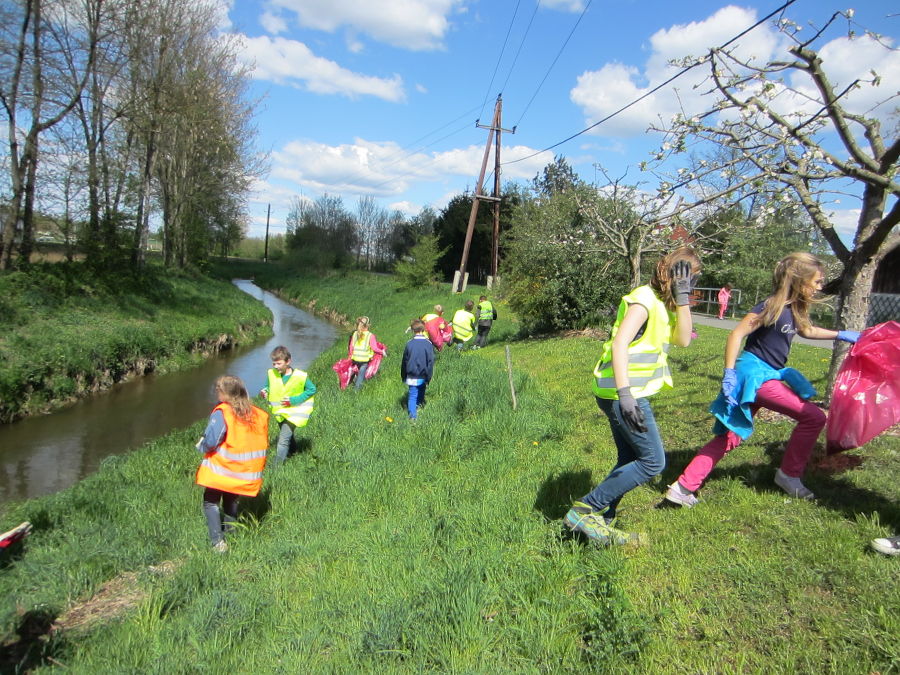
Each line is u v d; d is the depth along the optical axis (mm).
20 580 4637
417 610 3479
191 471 7617
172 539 5332
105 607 4289
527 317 17047
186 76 25375
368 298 38219
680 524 3996
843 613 2914
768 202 6035
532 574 3605
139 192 24516
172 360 18156
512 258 23625
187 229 36000
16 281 17125
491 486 5457
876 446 4625
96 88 20766
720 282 23781
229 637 3592
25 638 3922
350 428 8227
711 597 3223
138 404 13844
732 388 3971
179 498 6348
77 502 6426
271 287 53906
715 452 4148
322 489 6082
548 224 18984
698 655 2838
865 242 4949
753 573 3318
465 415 8211
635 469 3520
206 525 5438
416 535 4637
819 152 4926
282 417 7082
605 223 9797
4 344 13734
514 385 9398
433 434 7078
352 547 4680
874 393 3717
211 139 29922
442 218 53562
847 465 4387
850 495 3990
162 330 19141
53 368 13758
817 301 3992
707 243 9750
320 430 8375
